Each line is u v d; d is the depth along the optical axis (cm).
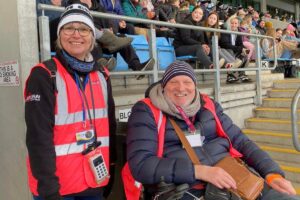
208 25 541
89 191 186
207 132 225
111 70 330
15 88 252
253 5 1870
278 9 2156
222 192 190
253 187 194
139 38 420
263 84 599
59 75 176
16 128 255
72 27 178
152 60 350
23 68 245
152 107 215
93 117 187
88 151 184
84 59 188
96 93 190
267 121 532
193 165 195
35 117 165
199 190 205
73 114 179
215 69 468
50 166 163
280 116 541
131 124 212
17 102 251
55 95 173
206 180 191
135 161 198
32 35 250
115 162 226
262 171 221
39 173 162
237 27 665
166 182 191
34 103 166
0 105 272
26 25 246
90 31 184
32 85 169
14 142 259
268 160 224
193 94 223
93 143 186
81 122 182
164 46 447
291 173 425
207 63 475
